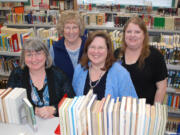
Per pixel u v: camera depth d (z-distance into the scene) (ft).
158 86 6.41
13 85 6.04
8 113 4.64
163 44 9.98
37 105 5.91
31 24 16.89
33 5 23.40
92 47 5.40
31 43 5.51
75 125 3.90
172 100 10.48
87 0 21.56
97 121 3.78
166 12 16.52
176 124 10.36
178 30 13.17
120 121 3.69
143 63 6.06
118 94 5.59
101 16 14.58
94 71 5.79
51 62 6.08
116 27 13.93
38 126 4.73
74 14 7.12
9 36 10.80
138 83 6.25
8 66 12.10
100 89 5.57
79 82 6.00
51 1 21.63
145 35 6.15
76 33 7.12
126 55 6.56
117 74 5.51
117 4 20.20
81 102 4.00
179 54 9.45
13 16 17.37
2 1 23.04
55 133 4.45
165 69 6.20
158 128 3.60
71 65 7.52
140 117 3.57
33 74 5.99
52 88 5.93
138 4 20.81
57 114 5.58
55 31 13.20
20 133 4.46
